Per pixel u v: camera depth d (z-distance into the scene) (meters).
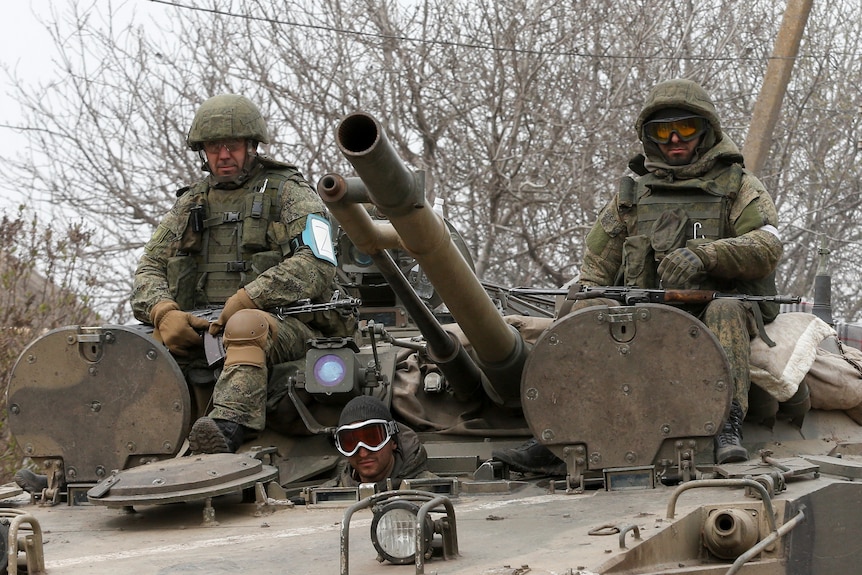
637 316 9.25
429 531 7.20
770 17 30.47
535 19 27.23
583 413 9.30
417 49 27.39
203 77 27.19
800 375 10.45
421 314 9.80
